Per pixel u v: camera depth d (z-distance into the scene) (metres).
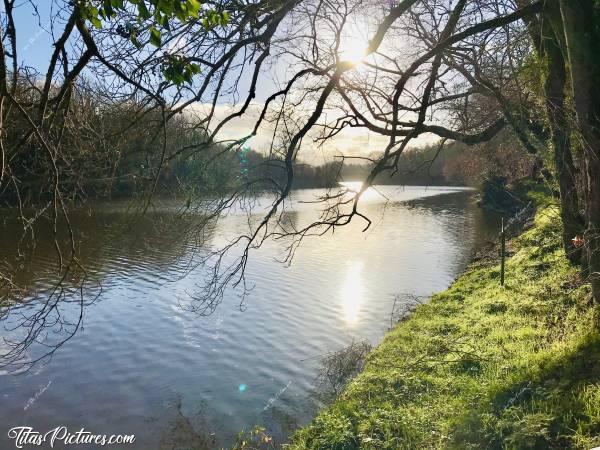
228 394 11.29
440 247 30.05
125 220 4.73
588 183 8.84
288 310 17.52
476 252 27.19
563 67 9.89
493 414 6.83
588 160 8.66
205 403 10.87
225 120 5.36
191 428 9.81
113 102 4.56
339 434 7.82
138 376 12.28
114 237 4.73
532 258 16.48
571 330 8.95
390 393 9.00
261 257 26.67
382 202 65.00
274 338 14.84
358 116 7.00
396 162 7.23
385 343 12.98
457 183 113.62
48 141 3.65
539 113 10.21
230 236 31.62
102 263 22.70
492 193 48.75
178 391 11.48
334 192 7.27
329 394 10.95
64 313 16.39
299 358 13.30
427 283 21.17
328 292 19.98
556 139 10.15
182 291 19.41
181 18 2.88
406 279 22.05
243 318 16.62
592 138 8.26
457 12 7.39
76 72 3.21
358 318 16.59
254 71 5.44
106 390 11.55
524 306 11.98
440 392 8.51
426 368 9.88
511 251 21.00
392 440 7.23
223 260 25.23
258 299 18.86
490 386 7.80
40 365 12.77
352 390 9.72
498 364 8.85
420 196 77.19
